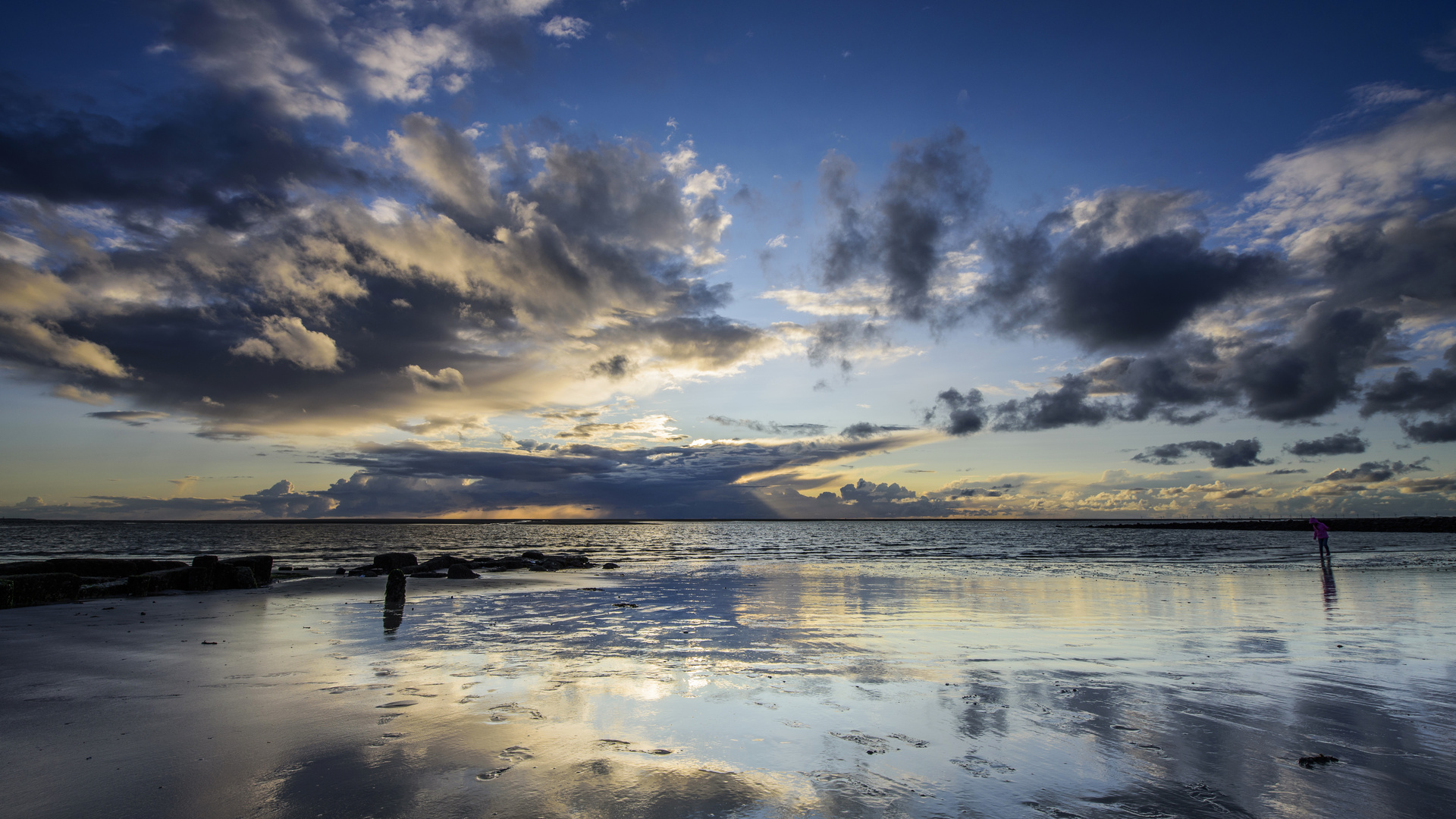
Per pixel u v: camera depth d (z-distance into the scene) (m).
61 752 5.32
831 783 4.70
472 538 105.31
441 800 4.37
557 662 9.01
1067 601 16.45
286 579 23.12
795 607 15.61
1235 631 11.55
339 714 6.37
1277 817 4.16
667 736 5.74
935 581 23.25
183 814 4.16
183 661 9.12
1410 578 22.03
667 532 152.25
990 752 5.34
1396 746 5.48
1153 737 5.72
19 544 72.75
